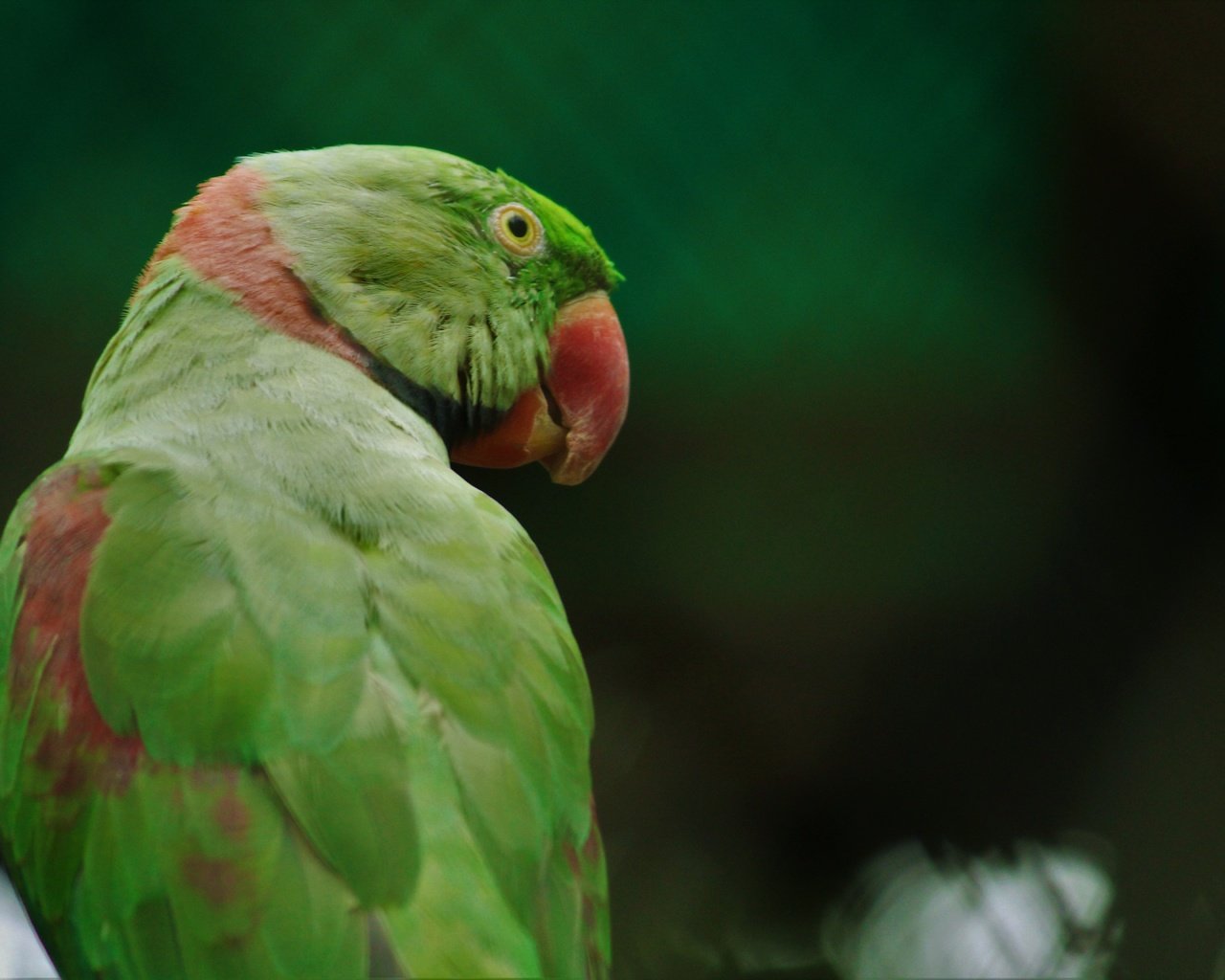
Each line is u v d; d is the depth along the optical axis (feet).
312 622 14.83
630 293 33.99
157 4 32.65
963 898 40.60
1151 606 40.60
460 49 33.27
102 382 18.01
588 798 16.28
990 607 41.04
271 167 18.92
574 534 41.14
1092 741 41.11
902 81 34.88
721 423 37.45
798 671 41.98
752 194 34.22
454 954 13.42
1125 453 39.78
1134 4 34.78
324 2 33.01
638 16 33.71
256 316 17.85
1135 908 39.01
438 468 17.29
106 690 14.87
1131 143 36.60
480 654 15.42
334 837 13.89
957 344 36.40
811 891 41.45
